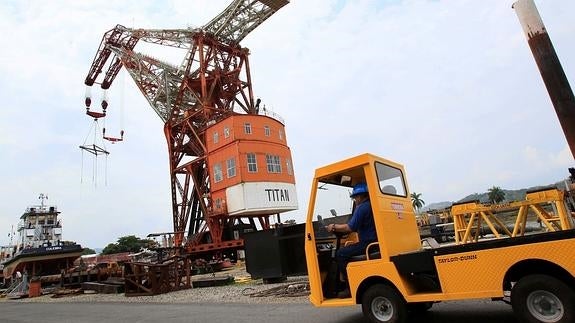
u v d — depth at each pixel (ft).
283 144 134.00
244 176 118.93
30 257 124.57
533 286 16.24
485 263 17.67
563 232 15.85
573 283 16.11
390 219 22.00
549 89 23.17
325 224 25.12
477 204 43.55
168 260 63.31
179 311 37.24
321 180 24.77
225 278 60.29
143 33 149.69
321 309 29.37
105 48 164.76
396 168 25.35
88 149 170.71
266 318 28.12
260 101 147.54
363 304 21.61
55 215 188.65
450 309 24.47
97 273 89.51
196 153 147.02
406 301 19.81
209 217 123.34
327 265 24.40
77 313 44.24
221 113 137.90
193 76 146.61
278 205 123.03
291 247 51.08
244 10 132.16
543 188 39.14
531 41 23.84
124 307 45.88
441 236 66.64
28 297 86.84
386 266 20.54
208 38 142.51
